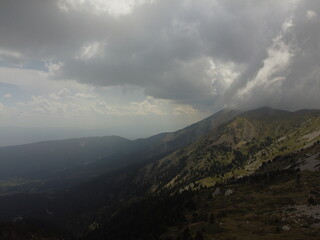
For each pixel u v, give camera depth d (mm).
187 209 159250
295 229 85688
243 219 112375
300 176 171250
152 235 130375
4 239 181250
